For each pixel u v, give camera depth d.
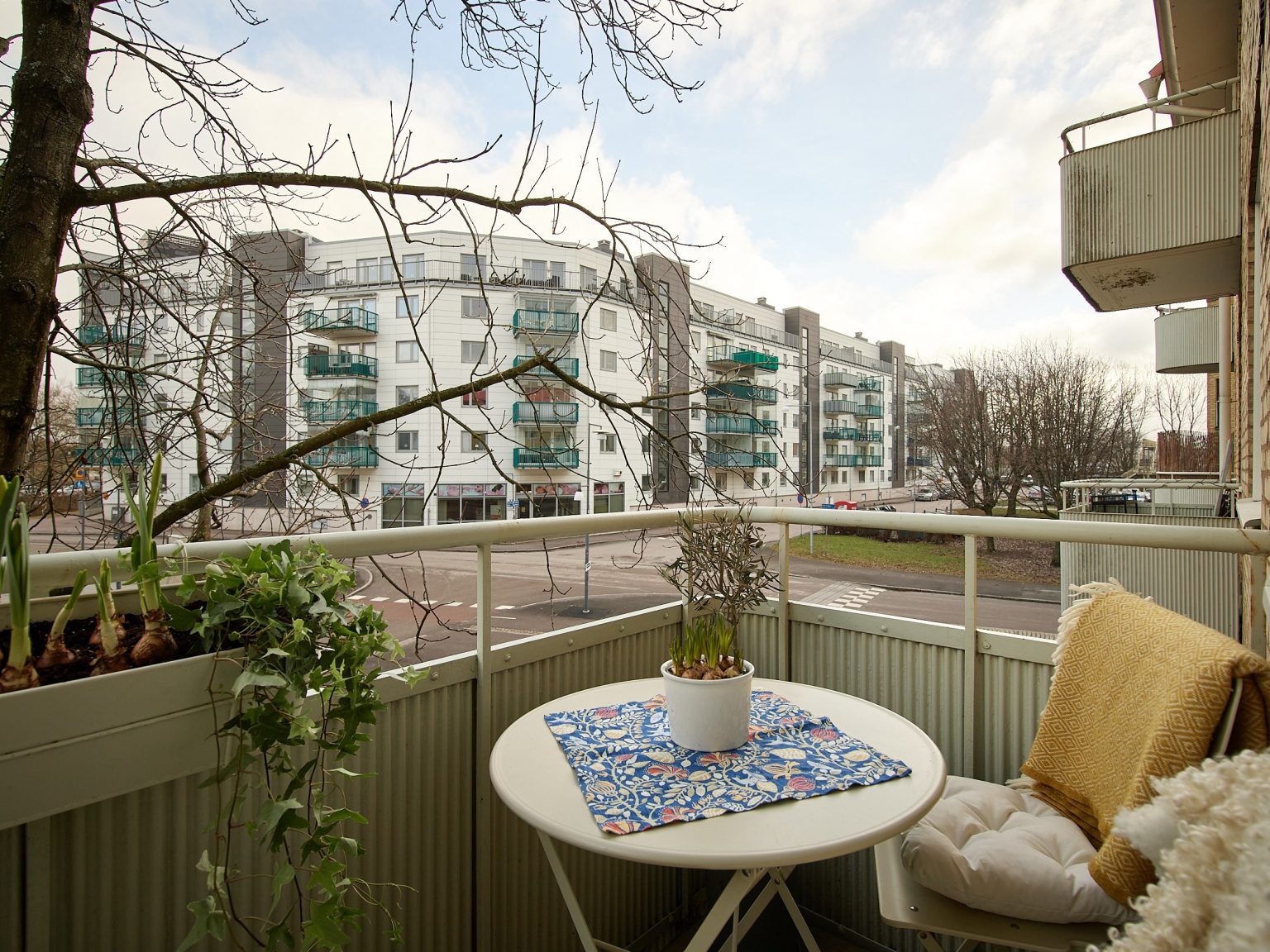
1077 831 1.22
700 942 0.96
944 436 17.14
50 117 1.46
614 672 1.80
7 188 1.43
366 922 1.25
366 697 0.95
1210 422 13.52
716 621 1.25
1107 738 1.18
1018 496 16.73
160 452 0.93
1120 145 4.71
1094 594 1.36
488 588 1.44
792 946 1.64
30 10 1.49
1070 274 5.21
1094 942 1.00
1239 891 0.50
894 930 1.74
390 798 1.29
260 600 0.86
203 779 1.01
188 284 2.56
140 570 0.84
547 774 1.11
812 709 1.41
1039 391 16.16
